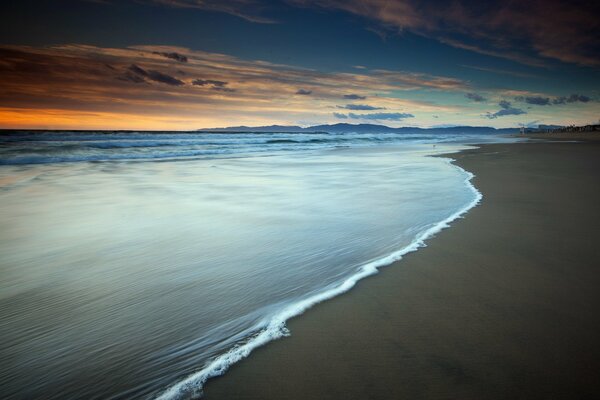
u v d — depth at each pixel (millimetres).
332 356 1951
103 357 1978
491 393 1660
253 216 5145
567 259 3330
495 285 2809
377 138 48188
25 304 2582
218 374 1821
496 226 4453
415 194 6770
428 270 3133
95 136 28203
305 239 4090
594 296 2600
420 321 2297
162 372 1854
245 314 2434
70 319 2381
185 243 3973
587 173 9461
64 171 10758
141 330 2248
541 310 2408
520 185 7551
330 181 8617
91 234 4305
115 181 8680
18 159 13445
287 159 15344
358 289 2789
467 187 7398
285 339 2119
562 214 5027
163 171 10805
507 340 2070
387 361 1900
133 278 3037
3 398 1663
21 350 2037
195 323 2324
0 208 5703
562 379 1744
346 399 1635
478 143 31250
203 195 6824
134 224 4750
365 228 4488
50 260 3453
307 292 2756
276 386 1724
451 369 1830
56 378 1811
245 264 3348
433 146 26516
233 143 27812
